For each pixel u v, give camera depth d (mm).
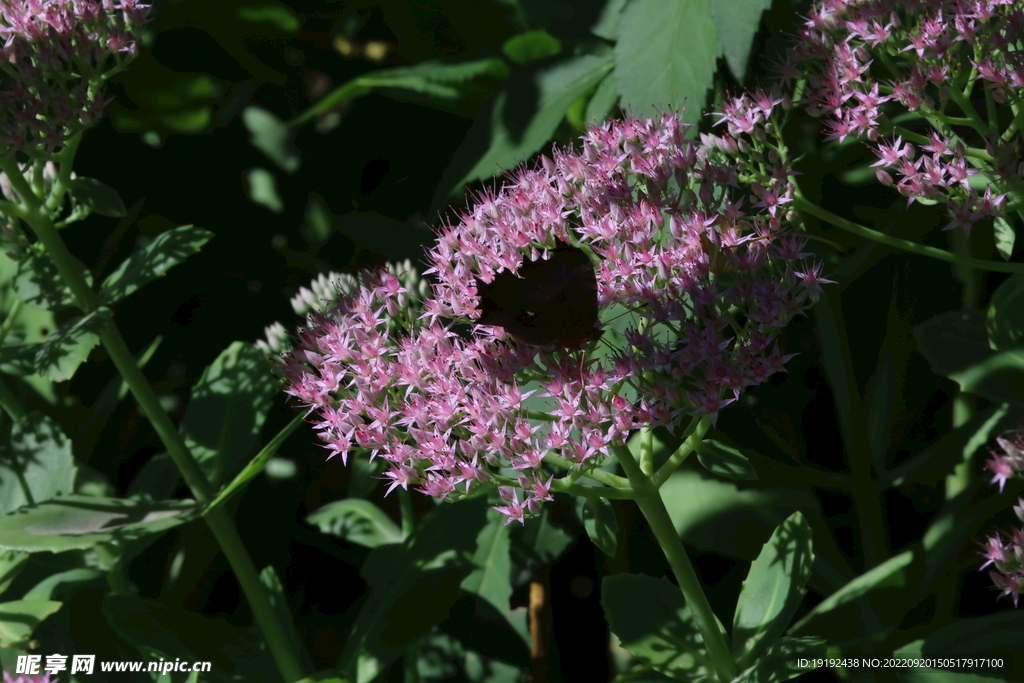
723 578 1428
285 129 1501
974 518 1366
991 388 1353
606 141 1312
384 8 1469
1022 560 1302
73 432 1479
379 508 1449
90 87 1353
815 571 1383
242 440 1379
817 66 1348
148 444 1501
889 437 1411
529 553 1422
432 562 1366
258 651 1372
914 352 1438
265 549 1468
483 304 1262
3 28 1340
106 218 1508
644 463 1291
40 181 1347
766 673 1284
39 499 1364
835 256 1415
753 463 1400
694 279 1279
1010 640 1325
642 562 1429
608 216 1289
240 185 1506
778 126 1350
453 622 1428
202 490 1362
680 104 1342
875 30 1327
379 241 1445
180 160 1505
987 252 1400
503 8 1460
